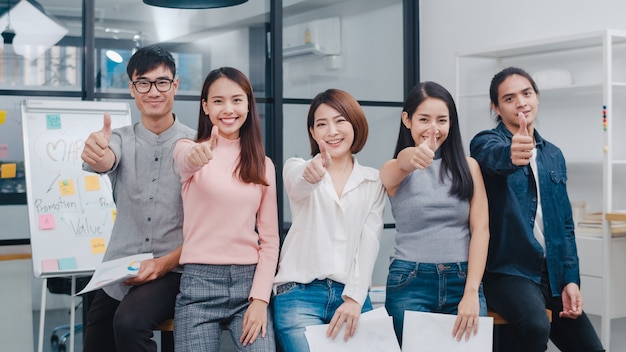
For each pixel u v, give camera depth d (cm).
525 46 427
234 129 264
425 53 543
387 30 540
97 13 451
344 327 260
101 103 386
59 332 494
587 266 388
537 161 294
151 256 271
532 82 299
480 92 498
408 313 265
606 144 380
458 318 261
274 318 265
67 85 444
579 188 439
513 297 273
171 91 283
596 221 388
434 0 535
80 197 364
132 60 283
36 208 356
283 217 495
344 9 523
